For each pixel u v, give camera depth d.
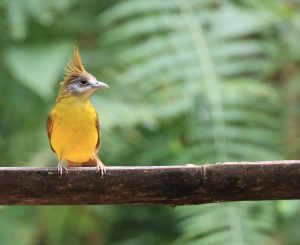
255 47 12.76
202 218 10.49
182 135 12.69
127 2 13.63
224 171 6.93
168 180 6.98
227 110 11.53
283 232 12.64
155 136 13.01
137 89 12.66
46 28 13.52
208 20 13.01
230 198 7.03
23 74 12.15
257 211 10.70
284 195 6.97
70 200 7.10
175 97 12.02
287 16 13.48
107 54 13.48
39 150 12.29
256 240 10.22
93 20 14.02
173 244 12.75
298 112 12.74
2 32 13.20
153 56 12.43
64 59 13.18
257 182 6.93
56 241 13.70
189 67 12.22
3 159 12.77
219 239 10.19
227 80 12.17
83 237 14.00
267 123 11.95
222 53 12.43
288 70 14.15
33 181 7.01
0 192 7.03
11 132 13.26
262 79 12.98
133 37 13.71
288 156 11.95
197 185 6.98
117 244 14.17
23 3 12.91
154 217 14.19
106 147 12.30
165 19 12.83
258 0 13.59
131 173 6.99
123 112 12.06
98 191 7.04
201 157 11.17
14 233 12.51
